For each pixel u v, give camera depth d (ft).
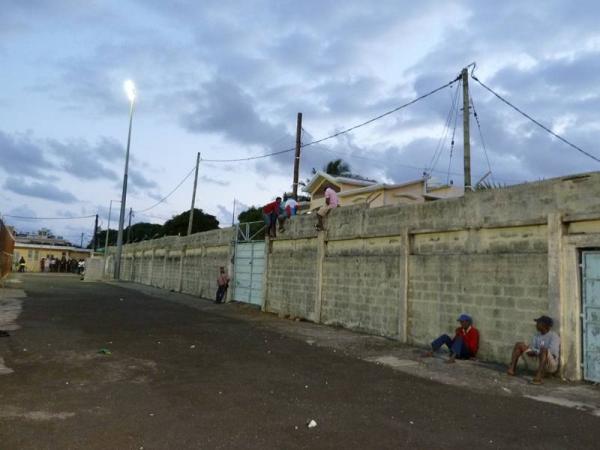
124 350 31.22
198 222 180.65
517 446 16.65
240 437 16.67
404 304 39.09
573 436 17.75
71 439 15.97
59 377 23.88
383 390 23.76
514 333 30.66
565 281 27.81
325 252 50.31
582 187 27.68
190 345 33.96
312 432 17.43
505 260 31.71
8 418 17.71
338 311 47.44
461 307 34.53
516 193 31.30
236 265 70.74
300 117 91.09
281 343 36.70
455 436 17.49
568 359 27.07
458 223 35.24
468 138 59.47
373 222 43.62
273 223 61.16
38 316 45.39
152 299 72.64
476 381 26.32
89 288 89.30
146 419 18.16
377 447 16.19
